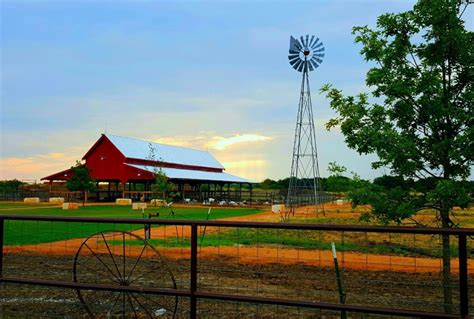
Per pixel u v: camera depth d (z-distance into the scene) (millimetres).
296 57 38156
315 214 34344
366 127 7082
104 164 55375
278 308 7984
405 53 6988
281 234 18391
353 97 7367
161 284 9664
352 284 9844
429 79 6668
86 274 10656
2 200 60688
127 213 32938
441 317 3756
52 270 11164
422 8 6695
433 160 6812
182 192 61344
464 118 6371
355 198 7020
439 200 6520
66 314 7426
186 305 8180
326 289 9430
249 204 55125
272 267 11781
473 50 6551
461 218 22547
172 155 64750
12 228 19391
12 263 12102
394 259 12617
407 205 6613
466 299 3725
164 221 4582
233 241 16750
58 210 36844
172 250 14398
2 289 9266
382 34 7223
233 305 8172
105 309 7844
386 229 3877
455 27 6547
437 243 14711
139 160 56312
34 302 8227
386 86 7000
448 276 6141
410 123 6957
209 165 70562
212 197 66625
